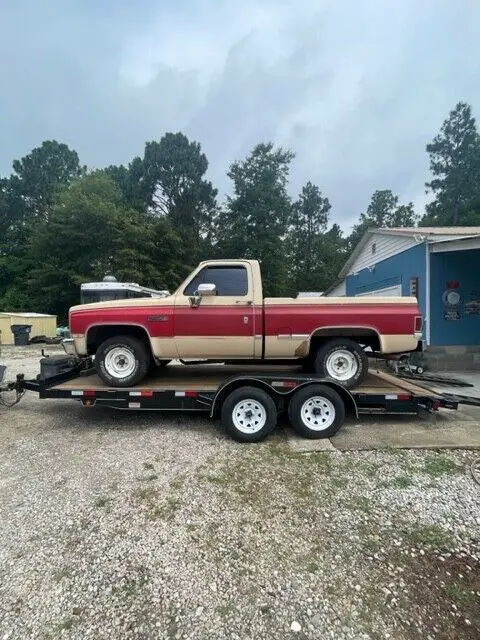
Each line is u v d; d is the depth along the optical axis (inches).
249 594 83.8
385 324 185.9
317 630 74.4
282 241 1330.0
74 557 95.5
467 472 142.3
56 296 972.6
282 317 186.4
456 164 1626.5
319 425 175.9
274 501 122.0
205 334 187.6
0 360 461.1
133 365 193.3
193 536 103.9
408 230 449.4
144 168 1221.1
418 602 81.1
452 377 327.3
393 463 149.8
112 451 163.2
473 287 370.9
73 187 1096.2
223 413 174.7
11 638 72.9
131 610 79.6
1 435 184.7
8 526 108.4
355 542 101.5
